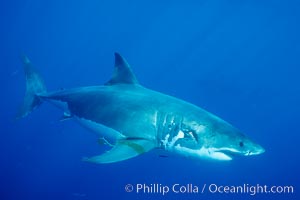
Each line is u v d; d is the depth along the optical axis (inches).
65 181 719.7
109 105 246.5
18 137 845.2
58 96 299.1
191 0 1353.3
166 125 207.6
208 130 194.4
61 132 836.6
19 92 1173.1
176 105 214.4
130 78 263.0
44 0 1797.5
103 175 728.3
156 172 729.6
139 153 187.2
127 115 228.2
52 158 780.0
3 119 911.0
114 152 181.5
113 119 235.3
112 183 704.4
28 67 340.2
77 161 764.0
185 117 203.0
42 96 318.0
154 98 229.3
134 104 231.6
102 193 676.7
